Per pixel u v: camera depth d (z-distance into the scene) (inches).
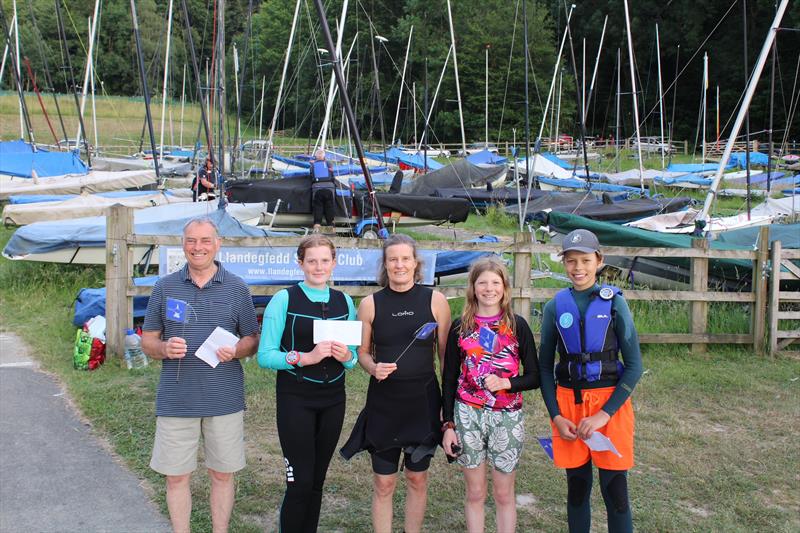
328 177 624.1
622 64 2514.8
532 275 433.4
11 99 2180.1
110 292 307.0
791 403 277.3
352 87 1999.3
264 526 182.1
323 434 162.4
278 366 157.2
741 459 226.4
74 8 2331.4
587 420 153.9
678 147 2174.0
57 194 746.2
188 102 2524.6
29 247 438.9
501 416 160.9
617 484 157.3
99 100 2354.8
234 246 313.3
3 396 268.7
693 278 341.1
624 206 789.9
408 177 1184.8
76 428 241.0
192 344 157.8
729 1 2253.9
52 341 339.9
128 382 285.6
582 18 2485.2
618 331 158.4
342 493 201.5
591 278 161.6
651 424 255.6
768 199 684.7
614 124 2461.9
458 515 189.9
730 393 288.2
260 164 1157.1
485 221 883.4
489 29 2176.4
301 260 164.4
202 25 2512.3
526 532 181.9
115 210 303.3
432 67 2271.2
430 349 163.5
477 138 2203.5
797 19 2052.2
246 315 163.8
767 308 336.8
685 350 340.5
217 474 162.4
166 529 178.1
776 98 2159.2
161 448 157.8
